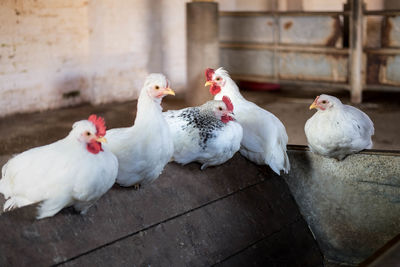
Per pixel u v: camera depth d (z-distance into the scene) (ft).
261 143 10.03
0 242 6.42
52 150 6.73
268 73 28.30
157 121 7.69
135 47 27.22
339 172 10.48
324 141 9.80
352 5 24.77
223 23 29.09
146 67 27.99
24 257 6.52
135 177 7.83
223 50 29.55
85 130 6.60
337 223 10.74
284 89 30.09
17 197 7.00
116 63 26.48
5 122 21.88
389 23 24.53
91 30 25.07
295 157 10.79
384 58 25.07
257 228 9.74
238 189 9.87
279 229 10.18
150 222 8.10
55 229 6.95
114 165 6.89
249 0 33.09
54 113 23.68
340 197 10.59
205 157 8.91
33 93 23.22
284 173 10.94
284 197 10.72
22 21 22.29
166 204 8.50
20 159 6.92
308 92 29.19
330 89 29.71
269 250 9.74
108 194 7.80
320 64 26.53
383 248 6.41
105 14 25.53
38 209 6.76
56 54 23.84
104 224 7.52
